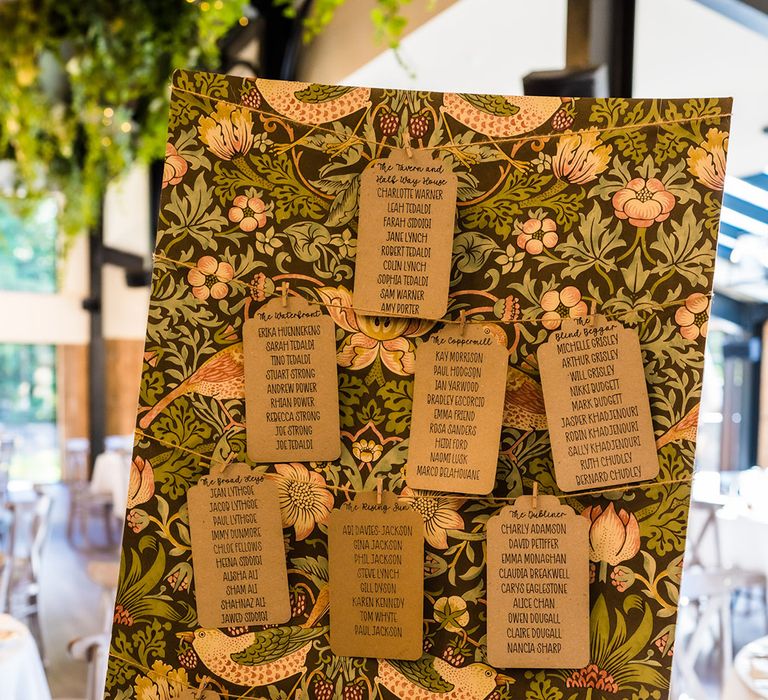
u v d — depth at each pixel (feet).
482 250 2.87
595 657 2.75
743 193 15.62
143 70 11.93
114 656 2.79
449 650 2.80
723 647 11.51
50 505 14.07
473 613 2.80
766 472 15.90
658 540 2.75
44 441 30.71
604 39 6.17
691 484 2.74
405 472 2.83
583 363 2.79
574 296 2.84
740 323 21.75
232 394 2.85
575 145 2.88
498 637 2.74
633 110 2.87
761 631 14.16
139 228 26.37
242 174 2.88
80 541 21.58
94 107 12.57
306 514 2.83
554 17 9.12
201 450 2.83
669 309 2.79
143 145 14.53
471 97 2.93
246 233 2.87
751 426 22.06
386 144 2.89
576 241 2.85
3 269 27.99
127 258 27.78
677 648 12.96
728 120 2.82
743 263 19.26
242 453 2.84
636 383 2.75
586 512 2.79
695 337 2.78
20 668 7.86
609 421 2.76
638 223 2.83
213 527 2.80
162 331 2.84
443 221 2.81
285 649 2.81
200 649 2.81
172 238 2.85
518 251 2.87
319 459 2.81
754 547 12.91
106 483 22.63
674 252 2.81
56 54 11.67
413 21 9.66
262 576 2.80
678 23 8.80
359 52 10.99
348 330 2.85
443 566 2.81
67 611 15.35
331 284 2.86
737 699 6.95
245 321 2.83
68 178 16.08
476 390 2.80
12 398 30.14
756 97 11.18
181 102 2.87
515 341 2.85
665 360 2.79
